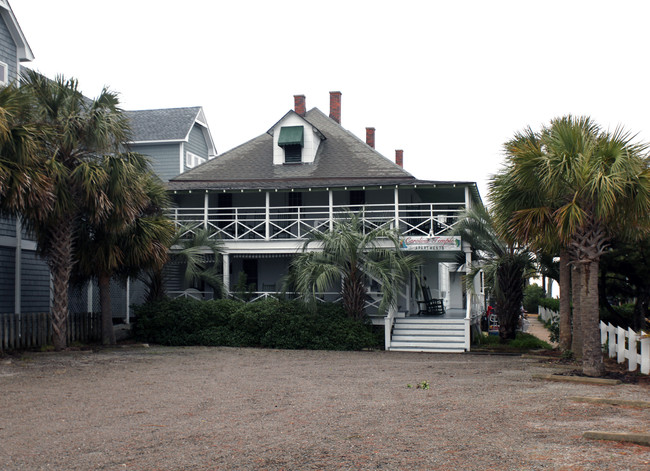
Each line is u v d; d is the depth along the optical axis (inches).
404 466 235.8
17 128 569.3
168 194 925.2
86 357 652.7
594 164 470.3
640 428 295.1
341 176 1018.7
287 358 677.9
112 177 660.1
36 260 821.9
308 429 305.1
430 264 1144.2
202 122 1305.4
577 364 604.1
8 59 791.7
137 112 1296.8
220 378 507.2
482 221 810.8
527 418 323.6
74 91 678.5
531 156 491.8
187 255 839.1
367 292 863.1
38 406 376.8
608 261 778.2
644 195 462.0
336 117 1270.9
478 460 240.8
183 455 257.9
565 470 225.8
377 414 343.0
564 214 480.4
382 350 784.3
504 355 727.1
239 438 287.3
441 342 792.3
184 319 824.9
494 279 804.6
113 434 298.7
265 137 1143.0
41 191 576.4
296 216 1019.3
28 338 696.4
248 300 901.8
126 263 742.5
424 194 1056.2
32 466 244.8
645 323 801.6
